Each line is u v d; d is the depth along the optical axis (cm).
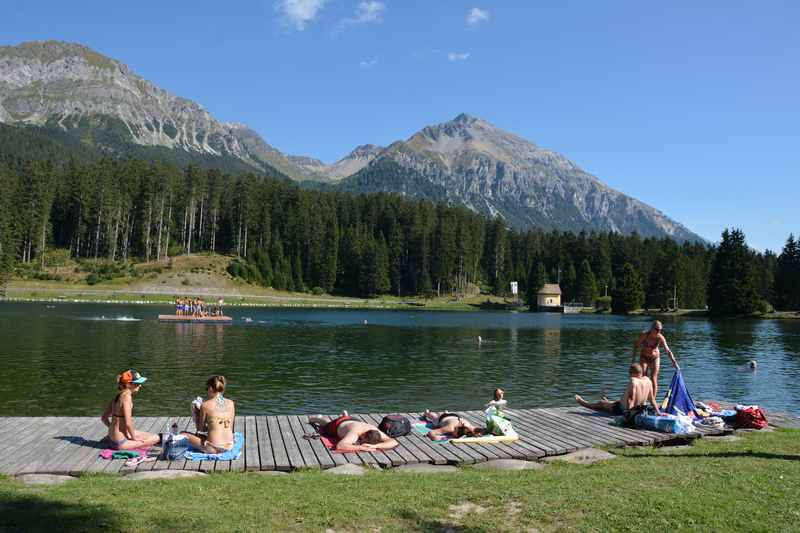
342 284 17600
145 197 15738
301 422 1700
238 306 12962
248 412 2447
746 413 1800
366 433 1423
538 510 886
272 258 16588
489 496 966
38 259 14625
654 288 15038
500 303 16988
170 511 867
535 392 3056
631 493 975
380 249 16712
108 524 800
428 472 1220
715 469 1176
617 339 6500
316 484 1066
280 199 19088
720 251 12356
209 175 17588
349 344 5388
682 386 1814
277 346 5016
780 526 817
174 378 3206
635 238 19788
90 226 15750
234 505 909
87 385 2891
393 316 11200
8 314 7912
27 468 1174
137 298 12594
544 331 7769
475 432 1550
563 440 1542
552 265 19225
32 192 14250
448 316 11844
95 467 1194
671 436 1584
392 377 3444
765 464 1245
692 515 859
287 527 811
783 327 8900
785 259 13262
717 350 5394
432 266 17525
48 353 4088
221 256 16438
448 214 19938
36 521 806
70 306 10212
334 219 17775
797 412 2608
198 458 1280
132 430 1345
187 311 8275
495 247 19950
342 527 820
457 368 3912
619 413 1883
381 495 978
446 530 812
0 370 3328
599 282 17962
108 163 16988
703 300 15300
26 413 2303
